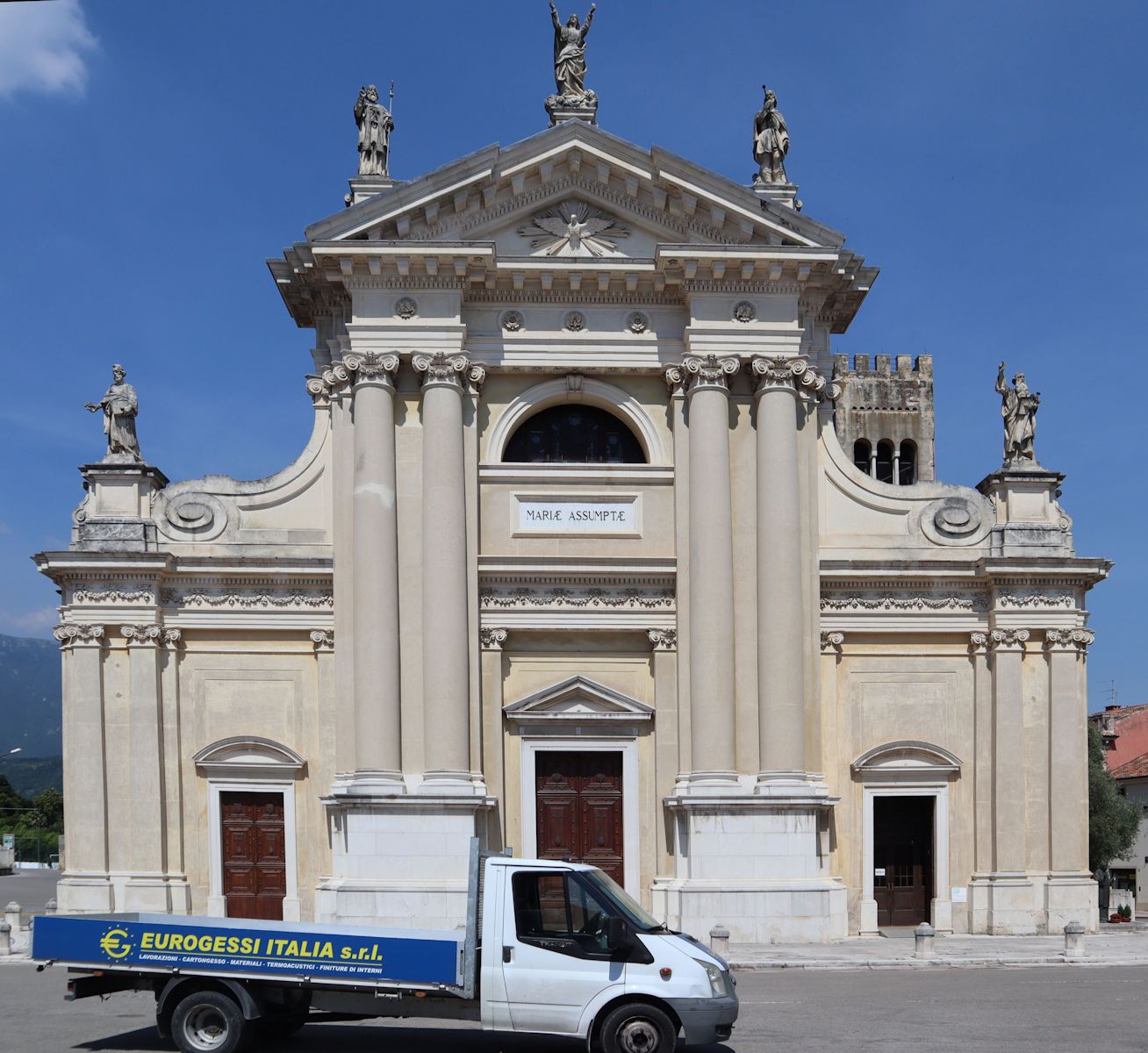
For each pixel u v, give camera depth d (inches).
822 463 1501.0
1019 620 1455.5
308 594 1453.0
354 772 1393.9
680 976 717.3
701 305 1444.4
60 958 760.3
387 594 1395.2
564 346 1464.1
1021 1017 895.7
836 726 1455.5
